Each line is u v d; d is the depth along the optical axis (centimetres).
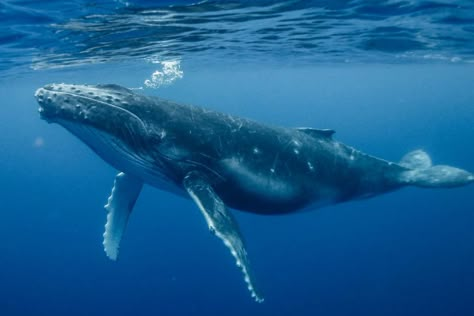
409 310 2492
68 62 2455
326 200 1127
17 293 3128
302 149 1048
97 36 1730
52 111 858
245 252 744
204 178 884
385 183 1250
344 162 1145
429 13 1509
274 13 1461
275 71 4497
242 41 2050
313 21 1606
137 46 2039
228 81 5681
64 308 2872
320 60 3183
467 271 2906
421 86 7250
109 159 934
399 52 2650
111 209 1013
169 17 1443
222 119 946
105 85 905
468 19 1603
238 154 921
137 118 853
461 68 4394
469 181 1242
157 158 879
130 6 1282
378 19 1590
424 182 1258
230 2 1302
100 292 3047
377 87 7425
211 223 739
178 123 881
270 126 1026
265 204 991
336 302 2638
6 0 1188
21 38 1705
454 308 2483
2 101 5478
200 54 2502
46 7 1267
